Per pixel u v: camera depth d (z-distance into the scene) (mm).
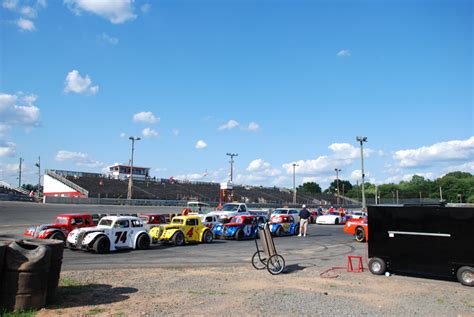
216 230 24250
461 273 10297
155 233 20828
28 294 7105
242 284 10016
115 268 12766
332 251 17953
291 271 12188
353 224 22844
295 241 22844
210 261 14750
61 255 8141
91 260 14719
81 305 7648
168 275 11164
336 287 9836
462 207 10547
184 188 80562
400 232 11383
